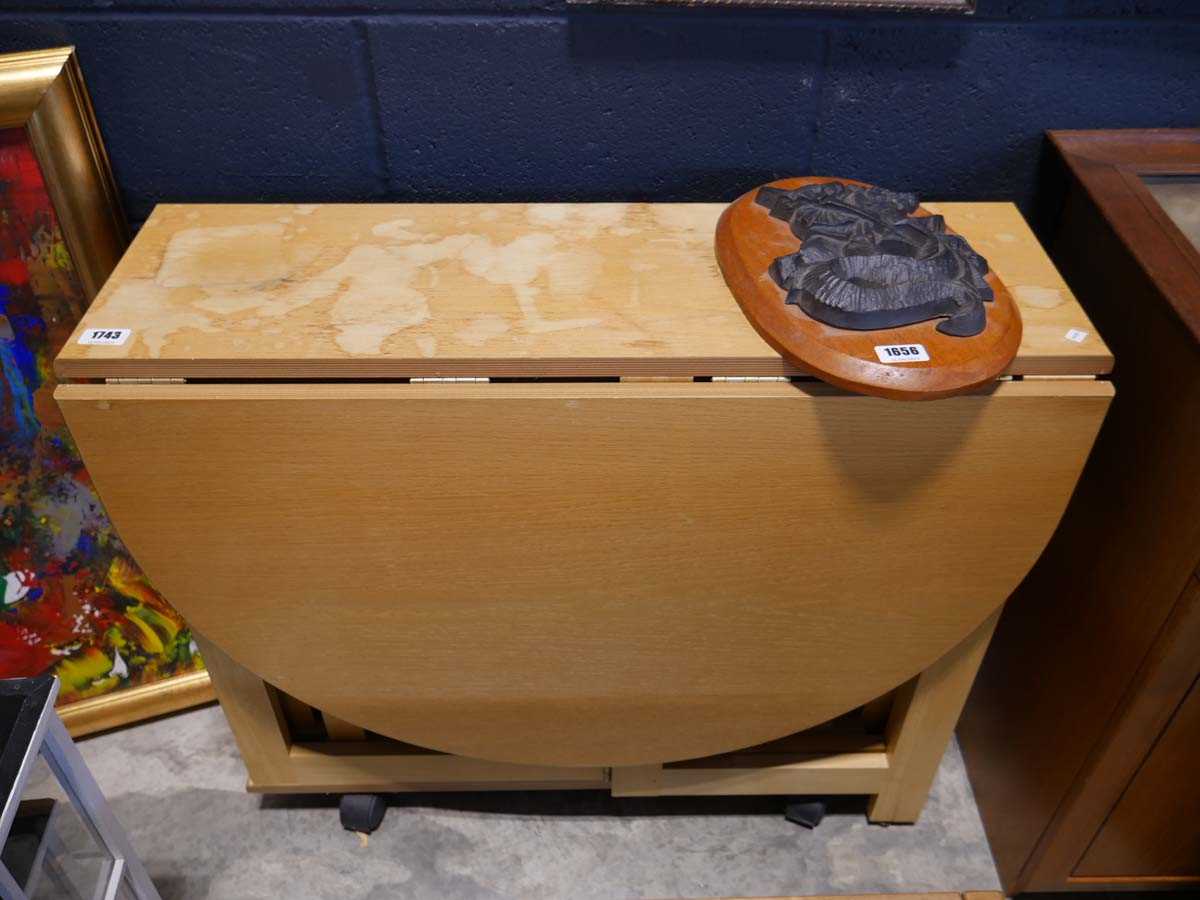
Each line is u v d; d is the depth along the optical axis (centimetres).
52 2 121
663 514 110
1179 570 108
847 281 102
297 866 152
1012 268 116
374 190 139
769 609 119
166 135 132
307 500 109
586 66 128
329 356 102
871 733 149
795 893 150
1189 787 126
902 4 122
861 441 105
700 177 139
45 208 128
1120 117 135
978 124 135
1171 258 113
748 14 124
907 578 117
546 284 112
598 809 158
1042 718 138
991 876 151
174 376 102
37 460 142
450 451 105
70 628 155
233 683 133
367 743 145
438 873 151
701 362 103
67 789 112
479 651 122
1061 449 107
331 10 122
